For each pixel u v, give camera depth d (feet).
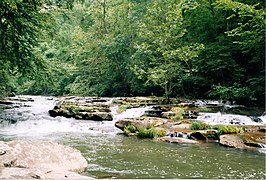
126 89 75.15
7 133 31.71
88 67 81.20
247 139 23.41
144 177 14.11
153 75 46.11
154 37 49.19
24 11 35.17
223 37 53.72
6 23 36.47
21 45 37.29
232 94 46.91
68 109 43.06
